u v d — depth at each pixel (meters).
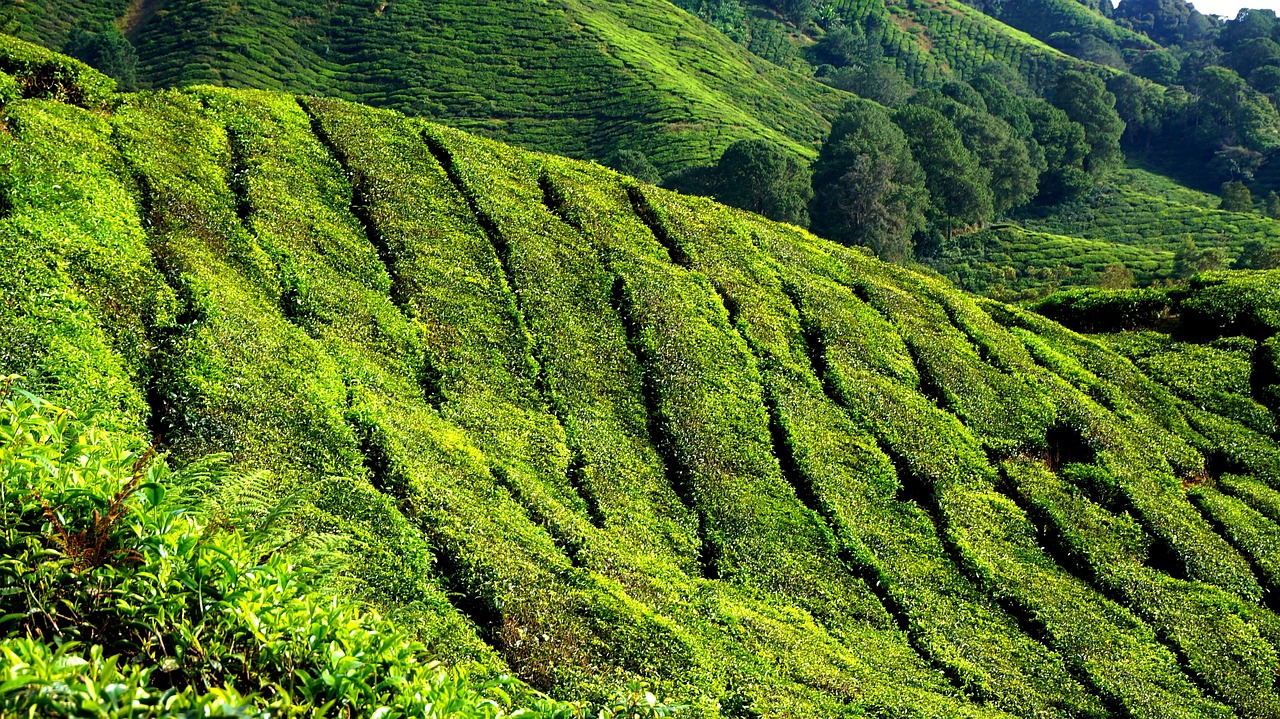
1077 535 36.69
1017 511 37.56
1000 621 32.09
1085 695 28.98
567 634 22.94
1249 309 54.59
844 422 39.44
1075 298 59.53
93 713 6.36
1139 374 50.34
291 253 35.16
